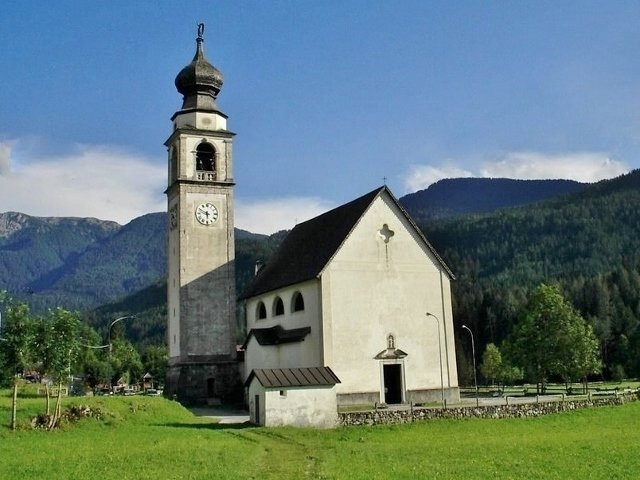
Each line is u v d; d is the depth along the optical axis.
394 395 58.47
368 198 61.06
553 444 37.94
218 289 71.94
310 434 44.75
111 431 44.12
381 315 58.47
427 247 61.28
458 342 134.88
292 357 60.44
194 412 62.28
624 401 62.00
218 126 75.50
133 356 135.62
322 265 57.41
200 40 77.38
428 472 28.69
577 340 79.38
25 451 34.66
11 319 43.66
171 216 75.88
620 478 27.55
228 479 26.89
